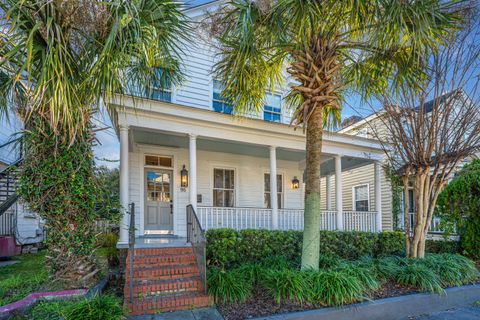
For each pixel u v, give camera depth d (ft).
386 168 24.57
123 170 18.81
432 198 19.49
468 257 23.98
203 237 14.51
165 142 25.53
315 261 15.39
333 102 15.87
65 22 11.54
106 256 21.24
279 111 31.40
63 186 15.03
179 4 13.82
